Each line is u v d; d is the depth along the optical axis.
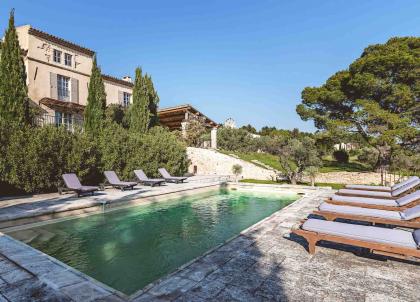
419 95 20.36
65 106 20.27
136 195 11.20
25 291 3.45
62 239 6.85
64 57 21.23
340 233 4.64
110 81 25.33
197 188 14.48
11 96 12.90
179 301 3.28
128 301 3.25
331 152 31.47
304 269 4.29
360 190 9.86
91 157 13.84
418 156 21.19
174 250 6.28
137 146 16.83
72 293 3.40
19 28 19.22
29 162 11.33
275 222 7.19
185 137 30.19
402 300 3.39
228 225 8.48
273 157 32.88
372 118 20.14
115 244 6.62
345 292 3.58
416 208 5.65
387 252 4.18
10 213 7.55
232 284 3.75
